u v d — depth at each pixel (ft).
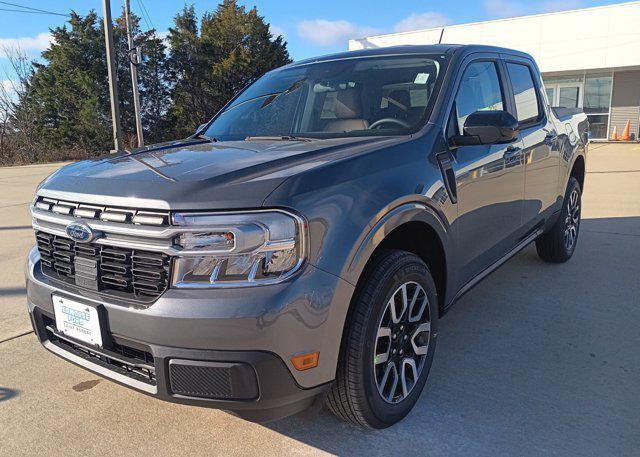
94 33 114.21
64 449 8.00
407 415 8.59
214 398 6.50
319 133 9.96
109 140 112.16
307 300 6.49
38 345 11.63
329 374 6.93
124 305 6.81
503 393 9.20
